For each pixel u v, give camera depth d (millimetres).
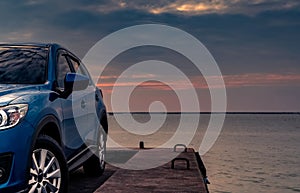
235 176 61875
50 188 4137
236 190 49688
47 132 4496
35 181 3975
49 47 5281
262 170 68688
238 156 91750
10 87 4258
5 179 3623
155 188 5227
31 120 3865
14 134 3682
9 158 3641
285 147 119438
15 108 3801
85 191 5406
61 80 5137
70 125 4973
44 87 4582
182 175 6258
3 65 4879
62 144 4637
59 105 4621
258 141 151250
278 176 61906
